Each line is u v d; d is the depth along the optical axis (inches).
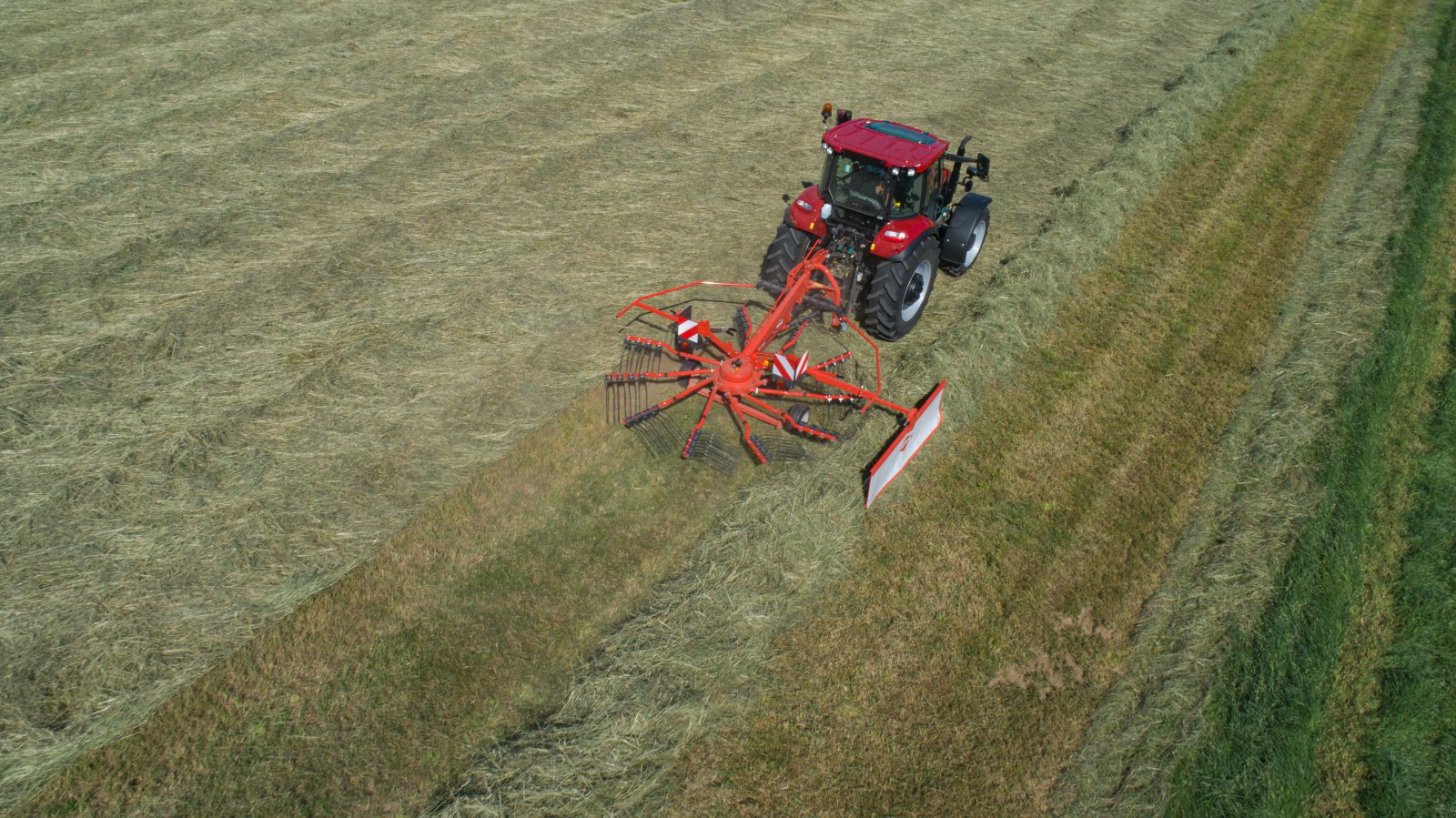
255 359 284.2
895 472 245.8
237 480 239.3
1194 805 179.9
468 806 168.4
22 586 205.3
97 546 217.0
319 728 185.3
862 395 270.2
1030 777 185.5
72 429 251.4
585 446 260.7
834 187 301.1
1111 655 211.3
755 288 309.9
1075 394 295.1
